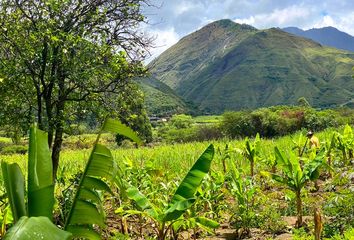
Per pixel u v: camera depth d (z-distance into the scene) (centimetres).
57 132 1037
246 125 4594
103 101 1084
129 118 1164
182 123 6181
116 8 1084
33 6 1002
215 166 1580
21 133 1054
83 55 1017
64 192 776
